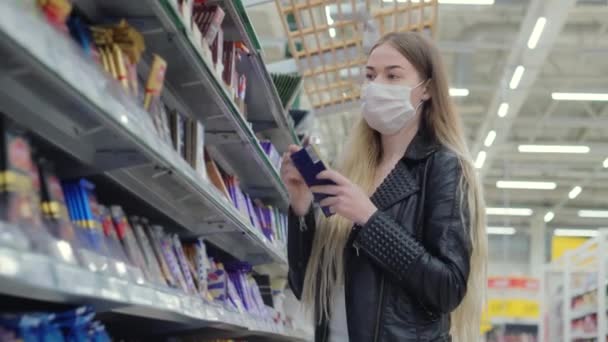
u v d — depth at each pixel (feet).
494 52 35.29
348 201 5.94
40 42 3.33
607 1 27.73
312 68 14.47
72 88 3.66
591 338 22.38
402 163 6.47
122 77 4.81
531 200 63.87
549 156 51.06
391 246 5.80
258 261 12.23
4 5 3.00
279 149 14.23
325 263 6.48
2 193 3.55
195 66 6.34
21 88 4.03
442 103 6.64
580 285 24.25
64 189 4.76
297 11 13.44
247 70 9.98
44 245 3.59
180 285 6.60
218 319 7.37
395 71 6.59
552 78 37.91
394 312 5.99
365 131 7.01
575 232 69.36
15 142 3.77
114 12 5.47
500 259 70.23
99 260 4.47
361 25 13.74
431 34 13.83
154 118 5.54
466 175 6.21
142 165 5.79
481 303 6.34
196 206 7.91
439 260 5.86
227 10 8.10
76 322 4.30
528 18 26.45
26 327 3.73
